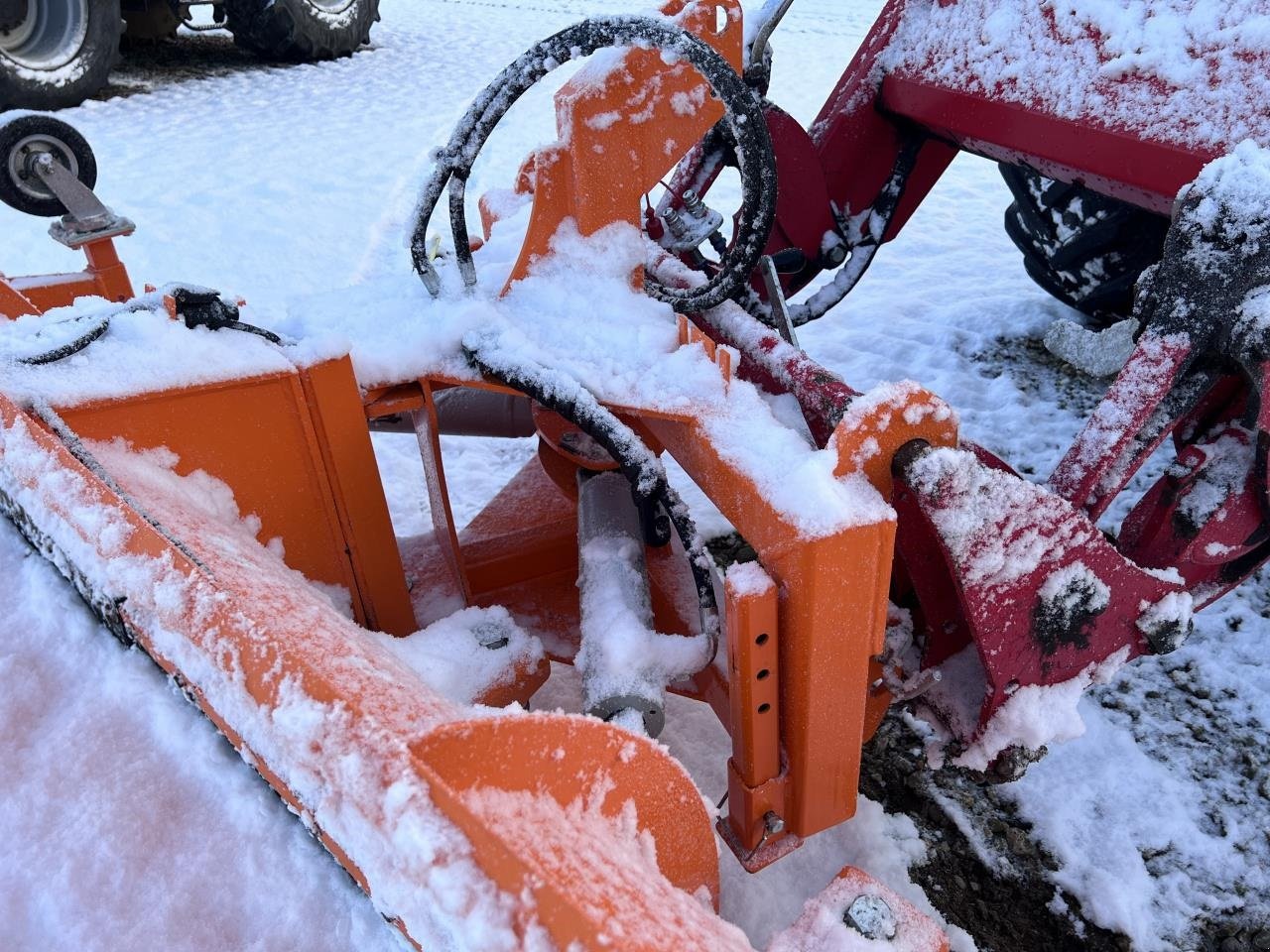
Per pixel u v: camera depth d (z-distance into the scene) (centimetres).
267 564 140
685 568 208
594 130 171
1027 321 420
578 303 179
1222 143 184
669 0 180
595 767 100
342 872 107
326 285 423
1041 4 226
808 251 273
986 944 178
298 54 781
